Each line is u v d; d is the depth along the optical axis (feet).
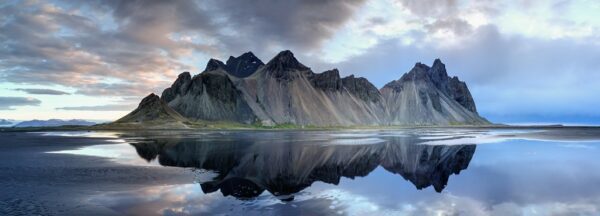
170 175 116.78
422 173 127.34
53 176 111.65
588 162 154.81
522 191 92.73
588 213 71.67
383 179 113.60
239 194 87.20
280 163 152.87
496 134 472.44
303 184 102.99
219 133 474.08
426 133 514.27
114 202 77.97
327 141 298.76
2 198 80.38
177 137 348.79
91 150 201.05
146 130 580.71
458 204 78.23
